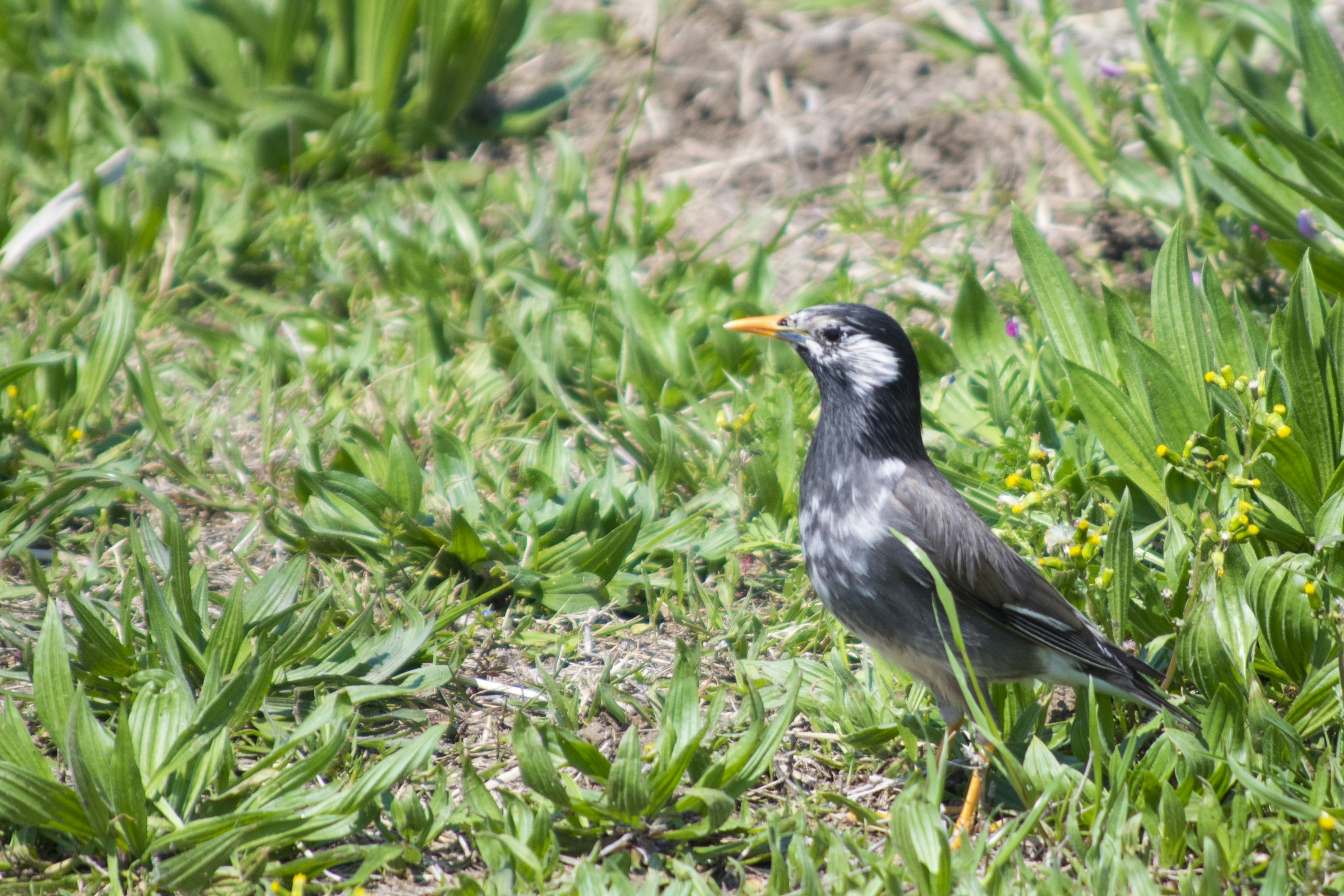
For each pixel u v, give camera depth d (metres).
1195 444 7.25
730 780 6.73
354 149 13.84
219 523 9.43
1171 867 6.34
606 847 6.60
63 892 6.04
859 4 17.31
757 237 13.49
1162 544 8.80
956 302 10.84
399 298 12.00
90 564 8.77
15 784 5.99
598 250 12.53
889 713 7.58
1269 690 7.61
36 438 9.56
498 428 10.41
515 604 8.73
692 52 16.44
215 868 5.94
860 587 7.25
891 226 13.06
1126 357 8.84
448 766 7.25
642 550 9.00
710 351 11.33
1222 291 8.62
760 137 15.11
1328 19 15.48
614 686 7.82
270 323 11.55
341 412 10.40
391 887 6.34
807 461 7.60
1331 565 7.77
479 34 14.10
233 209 12.62
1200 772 6.68
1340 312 8.10
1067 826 6.31
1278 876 5.94
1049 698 7.92
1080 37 16.19
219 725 6.57
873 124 15.16
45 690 6.61
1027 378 10.11
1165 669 7.84
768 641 8.41
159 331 11.47
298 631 7.41
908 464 7.36
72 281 11.66
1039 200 13.99
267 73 13.99
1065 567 7.22
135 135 13.77
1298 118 12.23
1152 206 13.20
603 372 11.19
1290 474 7.87
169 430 10.15
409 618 8.02
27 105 13.48
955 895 5.91
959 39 16.17
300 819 6.18
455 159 14.71
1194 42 14.14
